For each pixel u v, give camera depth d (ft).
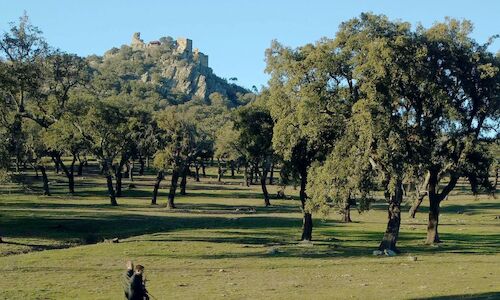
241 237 160.56
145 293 60.29
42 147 279.28
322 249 135.44
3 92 153.17
